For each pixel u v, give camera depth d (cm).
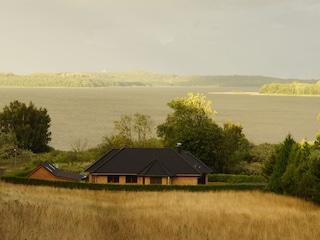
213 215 2900
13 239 1512
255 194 4856
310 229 2392
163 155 6231
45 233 1655
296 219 2848
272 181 5056
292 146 4991
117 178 5978
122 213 2861
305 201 4388
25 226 1683
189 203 3881
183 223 2361
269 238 2081
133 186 5331
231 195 4712
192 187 5375
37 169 5784
